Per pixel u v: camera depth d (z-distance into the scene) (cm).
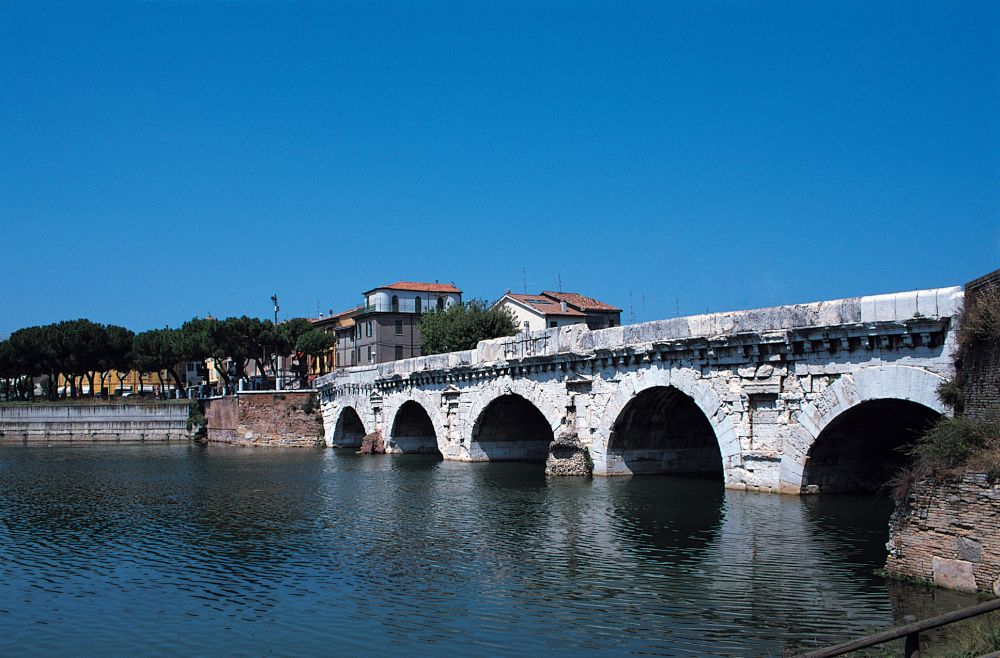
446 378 6919
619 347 4753
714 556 2927
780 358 3781
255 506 4575
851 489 3894
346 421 9469
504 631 2261
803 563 2775
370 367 8406
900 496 2459
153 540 3628
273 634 2309
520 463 6538
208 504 4703
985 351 2702
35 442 11562
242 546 3450
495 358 6091
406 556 3167
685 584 2617
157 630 2378
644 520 3650
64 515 4388
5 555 3366
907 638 1424
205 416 11656
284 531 3759
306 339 12850
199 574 2989
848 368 3488
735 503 3778
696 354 4203
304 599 2630
